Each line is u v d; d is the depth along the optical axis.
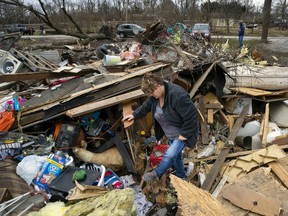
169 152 3.45
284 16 37.09
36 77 5.38
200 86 5.89
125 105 4.34
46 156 3.73
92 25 21.41
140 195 3.60
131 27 20.47
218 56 6.50
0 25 16.77
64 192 3.28
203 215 2.60
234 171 4.11
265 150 4.18
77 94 4.46
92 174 3.50
